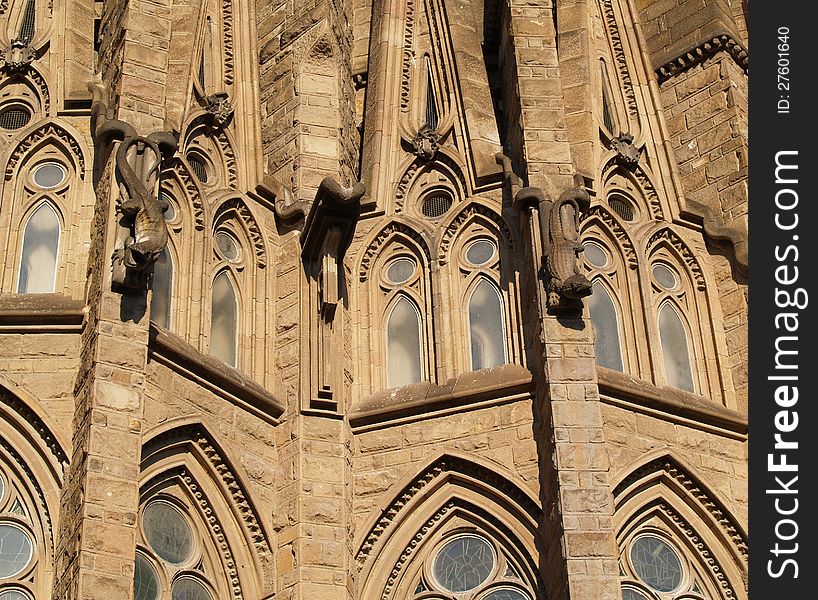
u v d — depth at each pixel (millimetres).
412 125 33469
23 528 27234
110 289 27328
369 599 28688
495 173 31969
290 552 28078
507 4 33062
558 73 31938
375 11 35375
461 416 29844
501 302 31094
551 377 28266
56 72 31484
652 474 29578
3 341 28328
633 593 28656
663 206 32969
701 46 35281
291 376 29938
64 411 27688
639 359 31156
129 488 25781
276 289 31094
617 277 31922
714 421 30625
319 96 32969
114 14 31750
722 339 32062
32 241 30031
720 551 29594
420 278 31875
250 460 28797
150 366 27781
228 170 31781
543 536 28359
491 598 28547
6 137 30906
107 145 29172
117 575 24938
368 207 32438
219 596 27938
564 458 27422
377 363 31172
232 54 33000
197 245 30406
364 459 29891
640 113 34125
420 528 29297
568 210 29453
